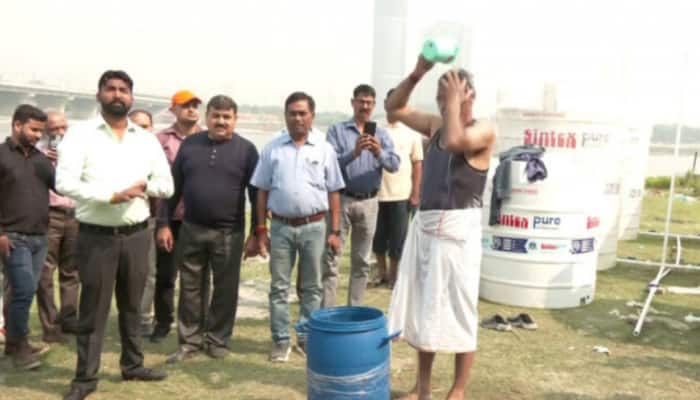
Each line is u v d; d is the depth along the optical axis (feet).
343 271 25.22
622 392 13.62
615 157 25.50
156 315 16.60
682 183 62.80
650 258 29.09
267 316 18.92
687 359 15.80
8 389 13.19
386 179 21.21
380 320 10.46
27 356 14.26
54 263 15.93
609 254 26.50
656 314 19.69
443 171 11.28
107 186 11.85
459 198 11.20
